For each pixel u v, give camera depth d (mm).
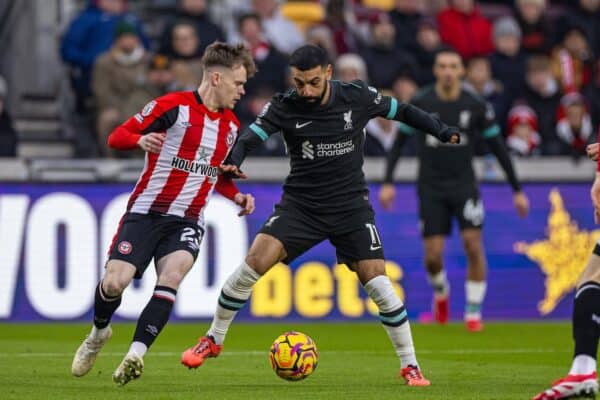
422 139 44812
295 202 27828
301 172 27719
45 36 62469
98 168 52062
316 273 50406
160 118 27031
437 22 64125
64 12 63531
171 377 29109
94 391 25750
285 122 27406
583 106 56562
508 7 74062
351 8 68688
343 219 27672
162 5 68875
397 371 30859
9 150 53469
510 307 52062
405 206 51625
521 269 52312
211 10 66875
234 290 27578
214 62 27359
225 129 27719
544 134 57969
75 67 59125
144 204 27266
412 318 51156
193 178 27422
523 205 45000
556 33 65250
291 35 64000
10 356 34812
